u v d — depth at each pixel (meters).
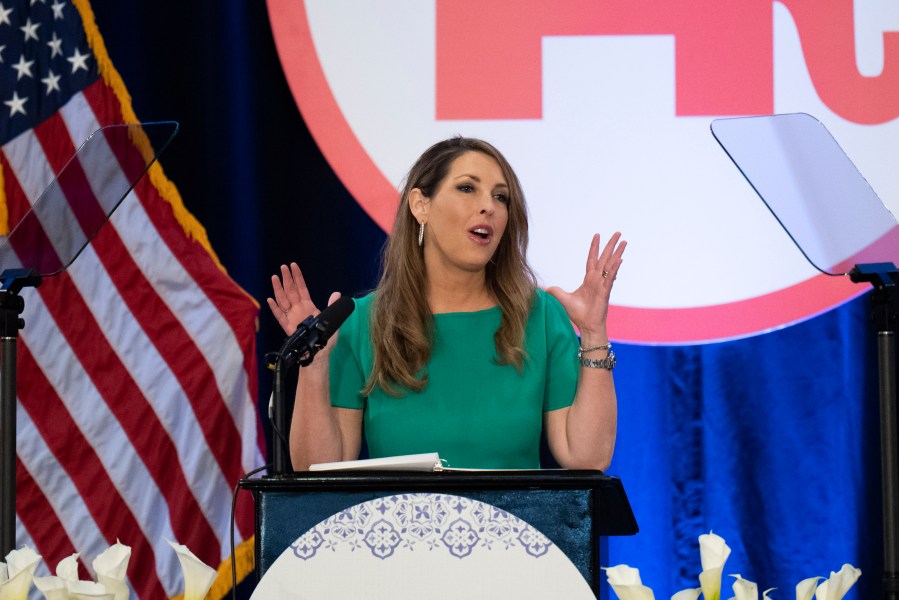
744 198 13.09
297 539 5.91
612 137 13.19
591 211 13.13
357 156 13.45
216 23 13.66
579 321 9.23
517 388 9.64
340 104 13.46
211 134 13.62
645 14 13.26
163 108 13.62
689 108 13.16
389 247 10.07
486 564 5.83
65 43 13.70
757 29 13.17
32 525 13.23
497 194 9.63
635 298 13.09
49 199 9.40
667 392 13.35
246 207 13.54
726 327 13.06
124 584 5.75
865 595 13.03
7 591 5.57
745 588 5.66
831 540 13.08
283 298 8.85
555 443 9.64
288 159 13.56
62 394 13.41
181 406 13.41
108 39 13.72
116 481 13.30
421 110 13.38
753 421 13.23
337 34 13.49
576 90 13.25
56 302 13.52
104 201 9.37
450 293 9.91
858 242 8.58
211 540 13.30
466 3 13.38
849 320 13.16
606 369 9.18
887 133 13.01
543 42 13.30
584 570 5.97
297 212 13.53
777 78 13.14
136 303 13.53
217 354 13.47
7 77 13.63
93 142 9.51
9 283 9.05
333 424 9.34
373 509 5.92
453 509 5.90
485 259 9.54
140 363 13.46
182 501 13.29
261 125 13.58
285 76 13.55
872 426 13.14
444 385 9.64
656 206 13.11
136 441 13.37
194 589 5.84
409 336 9.62
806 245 8.62
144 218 13.59
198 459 13.35
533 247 13.12
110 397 13.42
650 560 13.22
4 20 13.73
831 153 8.85
